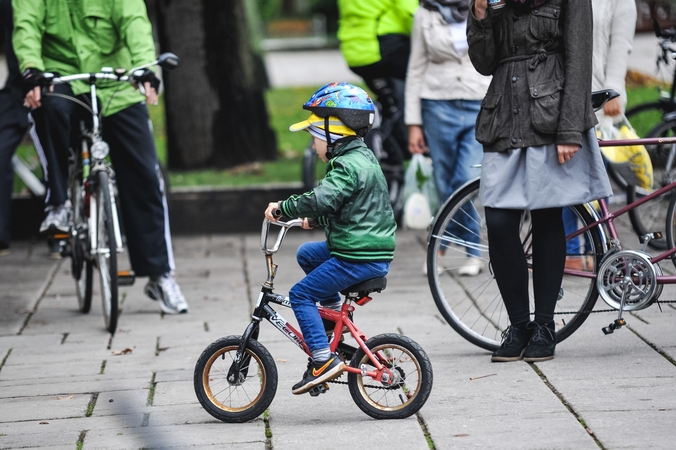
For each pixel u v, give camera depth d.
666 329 16.56
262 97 35.03
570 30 14.13
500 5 14.41
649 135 23.34
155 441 12.30
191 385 14.89
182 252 27.02
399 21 26.16
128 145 19.83
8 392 14.92
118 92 19.67
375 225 12.39
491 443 11.64
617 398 13.08
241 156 34.53
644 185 18.58
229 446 12.02
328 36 116.31
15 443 12.46
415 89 22.16
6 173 20.70
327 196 12.14
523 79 14.42
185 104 34.12
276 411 13.45
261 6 129.38
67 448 12.20
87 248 19.77
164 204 20.38
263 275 23.69
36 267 25.47
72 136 20.09
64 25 19.50
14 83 21.50
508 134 14.52
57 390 14.92
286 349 16.69
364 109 12.55
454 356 15.83
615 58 17.62
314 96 12.75
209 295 21.92
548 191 14.42
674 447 11.17
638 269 14.84
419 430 12.31
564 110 14.09
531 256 15.81
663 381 13.73
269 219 12.61
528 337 15.23
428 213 23.67
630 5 17.55
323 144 12.74
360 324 18.42
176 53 33.97
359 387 12.81
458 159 21.66
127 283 19.47
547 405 12.98
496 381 14.20
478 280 21.36
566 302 16.05
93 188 19.31
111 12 19.62
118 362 16.58
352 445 11.88
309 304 12.58
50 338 18.61
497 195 14.68
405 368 14.45
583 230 15.41
